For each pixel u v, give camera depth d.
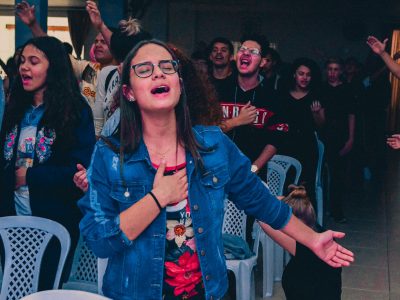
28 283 3.17
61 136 3.21
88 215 2.11
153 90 2.07
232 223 4.41
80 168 3.09
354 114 7.41
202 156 2.19
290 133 5.39
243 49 4.67
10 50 14.63
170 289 2.15
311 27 14.64
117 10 10.07
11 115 3.31
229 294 4.46
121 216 2.03
